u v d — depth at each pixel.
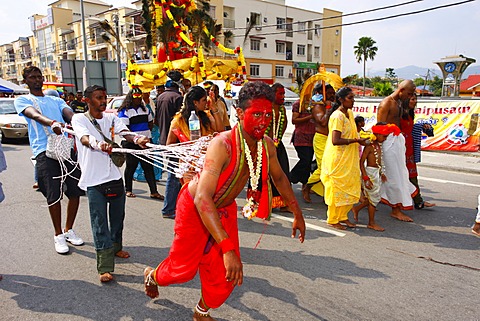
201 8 8.29
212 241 2.62
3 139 13.89
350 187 4.95
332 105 5.92
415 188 5.68
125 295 3.46
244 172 2.48
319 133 6.05
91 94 3.62
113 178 3.65
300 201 6.49
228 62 7.48
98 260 3.65
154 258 4.23
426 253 4.33
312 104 6.30
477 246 4.52
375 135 5.05
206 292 2.72
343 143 4.74
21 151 12.05
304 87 6.18
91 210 3.58
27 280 3.75
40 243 4.70
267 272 3.88
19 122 13.42
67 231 4.64
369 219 5.11
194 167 3.06
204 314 2.88
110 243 3.68
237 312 3.17
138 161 6.64
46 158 4.16
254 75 44.44
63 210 6.07
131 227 5.23
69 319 3.10
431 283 3.64
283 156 5.71
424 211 5.87
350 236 4.86
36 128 4.16
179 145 4.01
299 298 3.39
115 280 3.73
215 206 2.48
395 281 3.68
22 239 4.83
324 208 6.10
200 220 2.57
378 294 3.45
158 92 7.35
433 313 3.15
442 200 6.49
